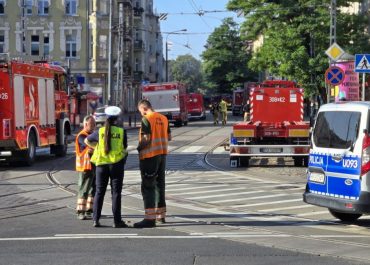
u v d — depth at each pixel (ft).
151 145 34.91
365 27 148.87
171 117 162.91
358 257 27.40
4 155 68.69
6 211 41.04
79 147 37.73
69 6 199.31
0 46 198.39
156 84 165.07
